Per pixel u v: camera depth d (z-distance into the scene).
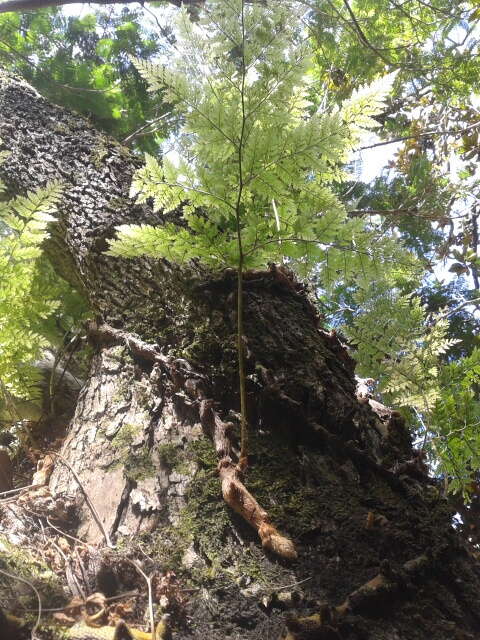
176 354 1.64
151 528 1.28
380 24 4.59
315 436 1.43
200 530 1.24
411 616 1.07
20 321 1.84
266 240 1.53
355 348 2.43
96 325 1.92
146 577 1.12
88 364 2.32
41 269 2.59
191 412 1.52
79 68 4.61
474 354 2.14
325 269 1.57
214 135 1.45
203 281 1.78
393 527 1.23
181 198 1.55
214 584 1.13
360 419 1.51
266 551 1.19
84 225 2.18
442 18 4.34
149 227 1.54
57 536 1.35
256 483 1.31
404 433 1.53
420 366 2.04
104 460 1.49
